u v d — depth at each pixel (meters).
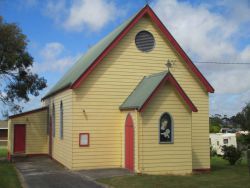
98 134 22.86
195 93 24.94
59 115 26.67
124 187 16.86
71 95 22.66
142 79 23.92
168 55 24.59
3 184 18.06
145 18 24.33
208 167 24.62
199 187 16.72
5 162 28.72
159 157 21.02
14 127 32.06
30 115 32.41
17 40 33.84
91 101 22.83
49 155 31.30
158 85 20.84
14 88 36.28
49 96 31.09
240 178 19.56
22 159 30.39
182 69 24.80
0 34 32.78
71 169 22.33
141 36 24.16
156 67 24.28
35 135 32.47
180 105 21.61
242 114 63.22
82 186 17.39
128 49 23.81
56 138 27.78
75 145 22.41
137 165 20.67
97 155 22.75
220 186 16.92
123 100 23.45
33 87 36.59
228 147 29.38
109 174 20.48
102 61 23.23
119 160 23.14
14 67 35.09
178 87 21.41
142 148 20.77
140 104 20.69
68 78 27.59
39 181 19.09
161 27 24.34
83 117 22.64
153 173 20.84
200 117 24.91
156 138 21.05
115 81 23.39
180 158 21.42
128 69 23.72
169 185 17.14
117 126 23.22
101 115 22.98
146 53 24.16
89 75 22.89
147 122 20.95
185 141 21.59
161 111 21.23
